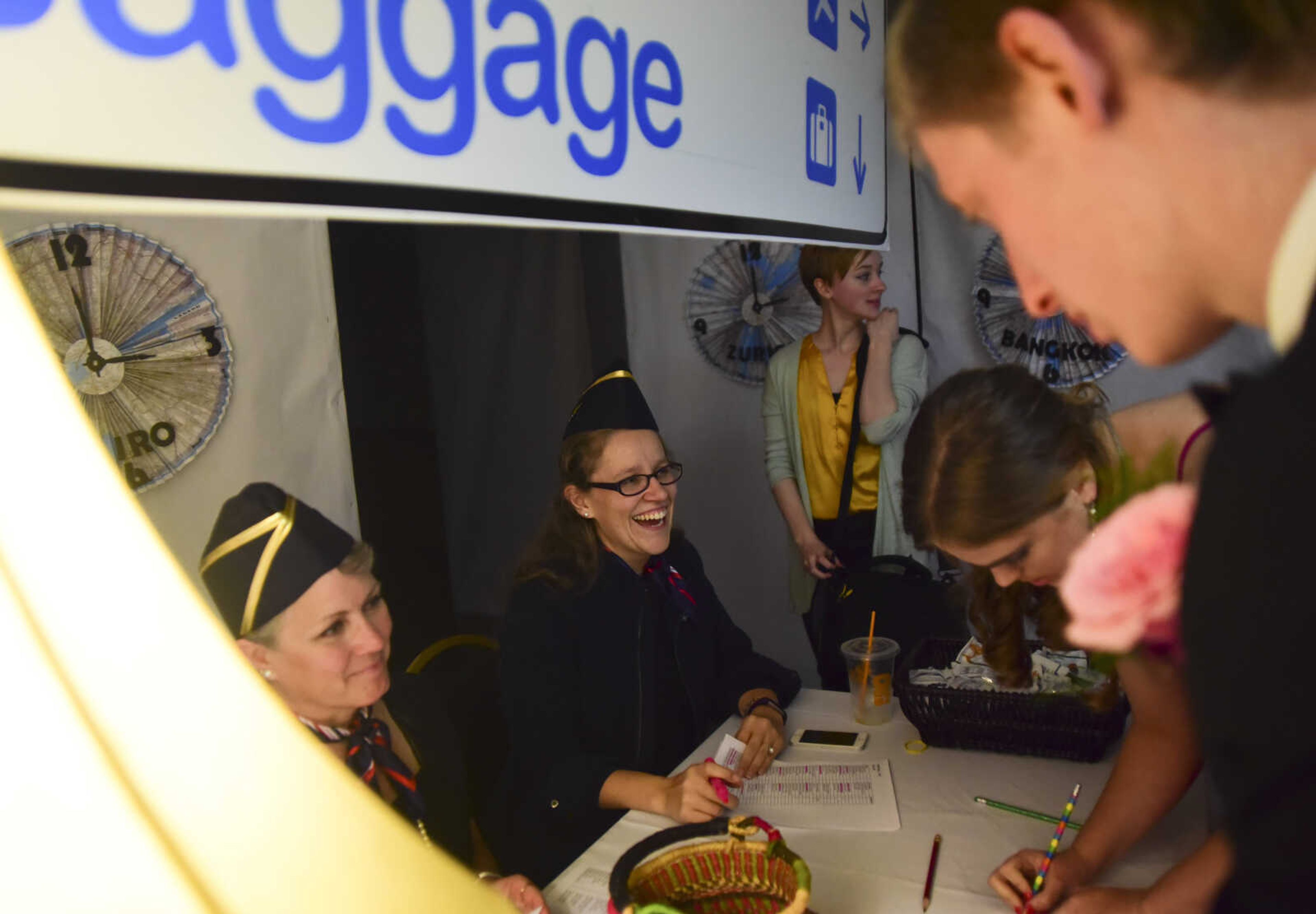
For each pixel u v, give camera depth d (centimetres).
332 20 54
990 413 79
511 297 283
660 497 152
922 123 44
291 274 167
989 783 121
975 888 99
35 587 23
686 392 303
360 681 110
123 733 23
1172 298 38
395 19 58
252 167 49
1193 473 46
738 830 90
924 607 187
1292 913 30
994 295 260
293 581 104
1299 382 30
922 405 87
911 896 98
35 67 38
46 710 22
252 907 24
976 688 130
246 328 161
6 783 22
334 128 54
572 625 150
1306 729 29
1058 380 254
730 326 296
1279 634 30
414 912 27
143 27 43
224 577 103
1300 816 30
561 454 156
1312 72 32
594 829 133
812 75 127
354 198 56
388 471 271
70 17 40
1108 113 36
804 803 119
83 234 138
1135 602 46
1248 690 31
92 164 41
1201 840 106
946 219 262
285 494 108
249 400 162
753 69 110
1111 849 100
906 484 88
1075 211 39
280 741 26
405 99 60
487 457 291
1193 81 33
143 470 147
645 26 87
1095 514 69
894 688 137
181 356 152
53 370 25
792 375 244
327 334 174
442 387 282
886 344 232
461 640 165
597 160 82
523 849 135
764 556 307
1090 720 121
